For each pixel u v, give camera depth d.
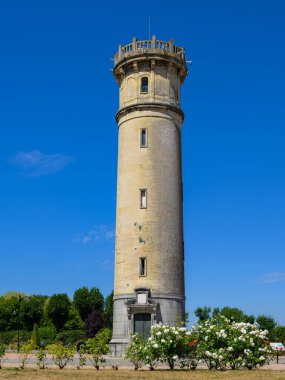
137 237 49.12
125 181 51.59
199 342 29.95
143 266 48.34
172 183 51.44
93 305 112.06
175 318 47.44
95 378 25.42
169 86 54.09
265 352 29.91
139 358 31.16
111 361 40.56
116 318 48.38
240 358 29.59
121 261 49.56
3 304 113.62
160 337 30.30
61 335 101.19
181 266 50.16
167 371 29.64
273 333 93.94
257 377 24.95
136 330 46.72
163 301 47.31
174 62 54.22
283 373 27.69
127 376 26.45
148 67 53.88
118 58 55.41
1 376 26.59
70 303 115.50
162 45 54.44
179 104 55.00
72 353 36.12
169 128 52.88
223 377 24.91
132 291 47.72
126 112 53.53
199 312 108.25
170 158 52.06
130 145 52.25
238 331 29.94
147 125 52.19
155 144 51.69
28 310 110.81
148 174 50.75
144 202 50.22
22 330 107.44
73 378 25.56
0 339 98.19
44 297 124.06
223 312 106.00
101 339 36.12
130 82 54.28
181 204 52.53
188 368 31.53
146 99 52.88
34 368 34.94
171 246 49.44
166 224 49.75
